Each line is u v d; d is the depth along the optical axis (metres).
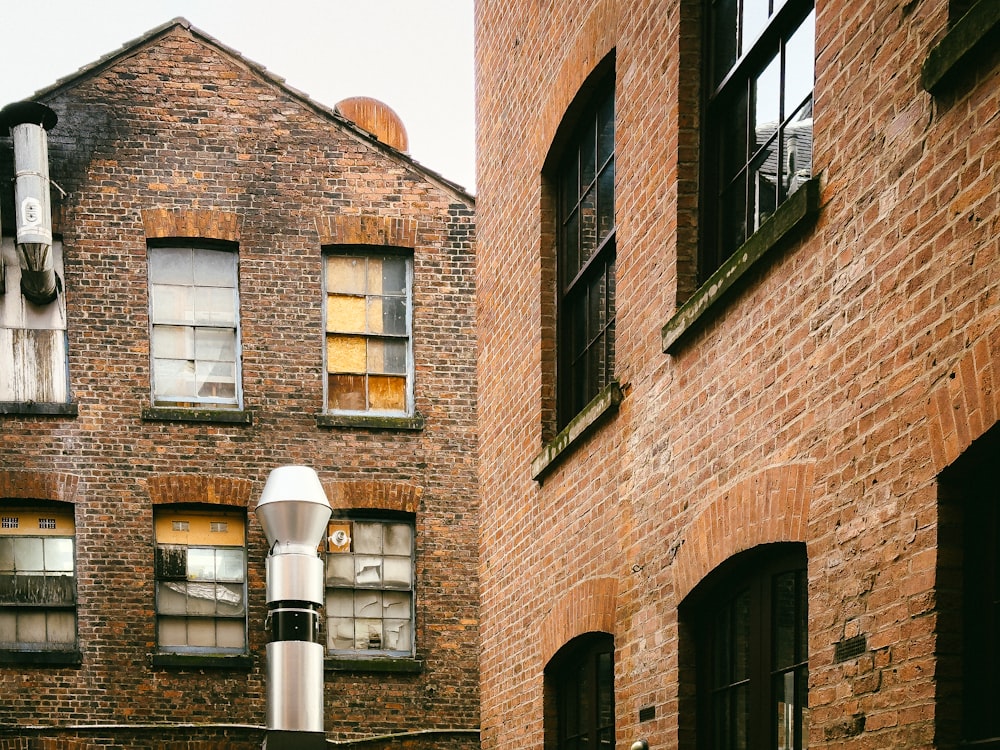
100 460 15.63
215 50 16.73
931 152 4.18
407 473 16.38
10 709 14.97
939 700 3.97
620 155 7.34
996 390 3.75
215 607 15.76
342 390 16.55
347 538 16.30
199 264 16.44
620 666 6.90
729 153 6.25
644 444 6.72
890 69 4.46
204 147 16.50
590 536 7.52
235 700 15.41
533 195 8.98
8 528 15.52
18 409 15.52
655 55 6.82
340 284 16.77
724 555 5.59
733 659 5.81
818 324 4.89
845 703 4.50
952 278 4.02
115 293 15.98
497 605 9.50
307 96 16.77
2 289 15.77
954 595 4.02
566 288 8.65
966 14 3.91
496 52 10.20
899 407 4.29
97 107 16.34
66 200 16.03
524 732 8.59
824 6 4.96
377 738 15.61
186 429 15.90
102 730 15.06
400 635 16.17
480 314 10.43
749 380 5.49
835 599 4.62
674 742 6.07
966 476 4.04
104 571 15.43
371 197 16.80
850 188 4.70
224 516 16.02
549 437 8.59
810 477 4.87
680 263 6.39
